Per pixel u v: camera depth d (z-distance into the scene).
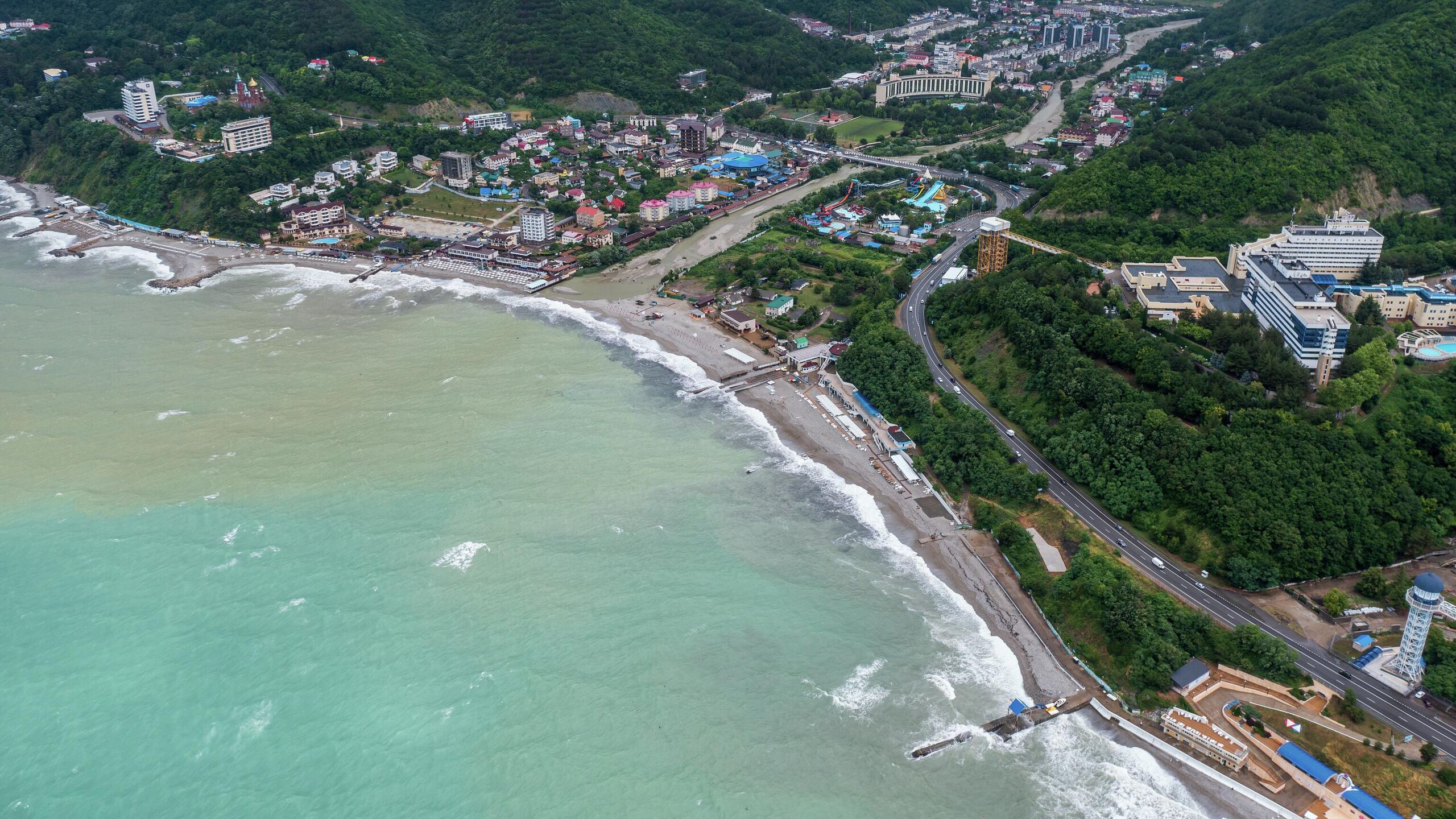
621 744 168.25
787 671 183.62
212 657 186.00
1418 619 162.88
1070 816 155.50
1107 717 173.25
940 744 168.38
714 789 160.12
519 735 169.88
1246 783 157.50
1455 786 149.62
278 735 170.00
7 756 166.88
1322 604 186.75
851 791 160.12
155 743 169.00
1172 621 183.88
